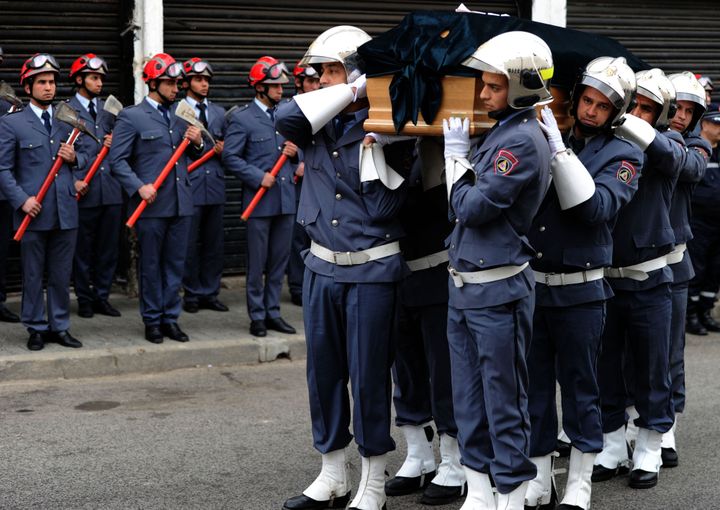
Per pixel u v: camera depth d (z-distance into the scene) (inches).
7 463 211.0
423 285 192.9
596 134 184.1
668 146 198.1
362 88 180.7
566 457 227.5
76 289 329.1
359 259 181.6
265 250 318.3
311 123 179.3
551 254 183.8
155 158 302.8
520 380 171.3
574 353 187.6
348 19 382.3
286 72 326.0
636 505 199.0
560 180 174.1
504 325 168.2
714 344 344.2
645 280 204.5
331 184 183.6
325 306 185.6
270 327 323.0
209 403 260.4
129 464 212.7
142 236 301.1
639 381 209.9
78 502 191.2
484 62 163.2
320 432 190.2
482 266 167.3
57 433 231.6
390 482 203.9
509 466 170.1
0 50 307.9
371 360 183.3
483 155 167.3
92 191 324.2
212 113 339.6
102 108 328.5
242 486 202.7
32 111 289.3
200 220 345.1
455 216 170.6
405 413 204.2
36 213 282.0
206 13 359.3
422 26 175.3
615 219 198.7
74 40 343.6
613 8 424.5
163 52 353.1
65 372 280.4
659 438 210.4
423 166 188.2
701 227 350.9
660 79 203.0
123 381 280.1
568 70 183.2
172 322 306.3
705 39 437.7
